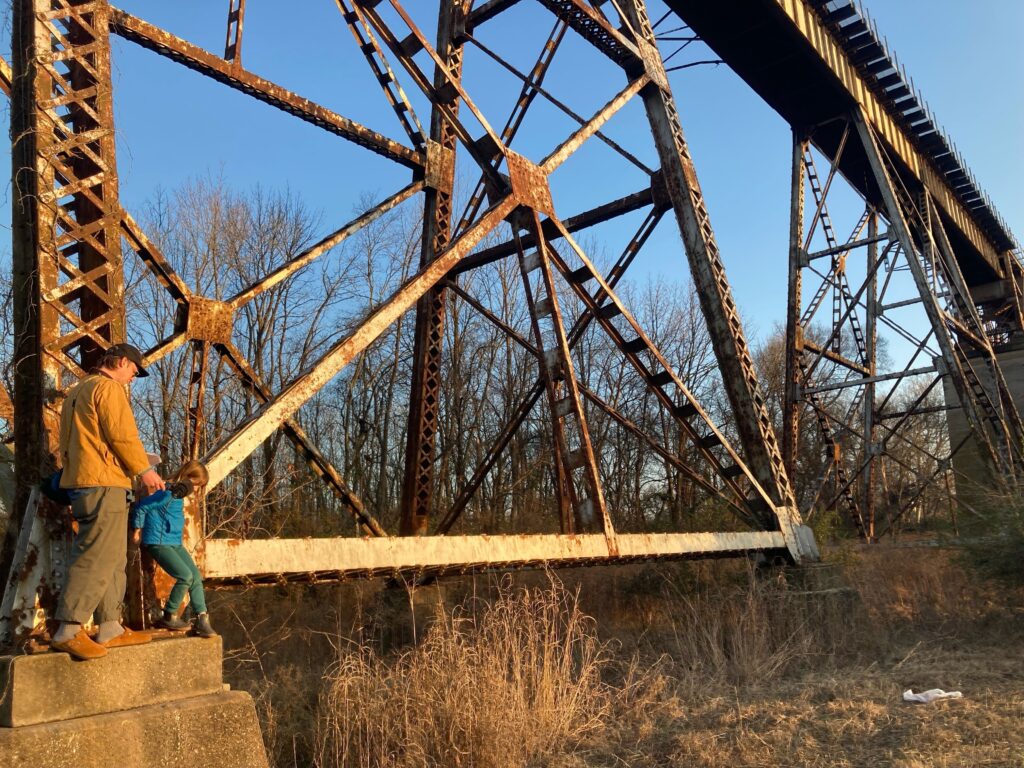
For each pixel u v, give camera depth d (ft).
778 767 18.72
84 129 17.46
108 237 16.97
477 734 20.30
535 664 23.63
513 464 86.84
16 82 16.39
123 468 14.19
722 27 51.11
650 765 19.93
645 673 27.91
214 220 77.36
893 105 67.51
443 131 37.65
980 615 34.71
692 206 38.17
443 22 38.78
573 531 32.86
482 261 36.91
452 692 21.11
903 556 45.44
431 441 37.42
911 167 71.77
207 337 26.86
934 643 31.86
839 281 72.54
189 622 15.96
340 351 21.66
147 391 58.59
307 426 88.43
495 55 36.78
